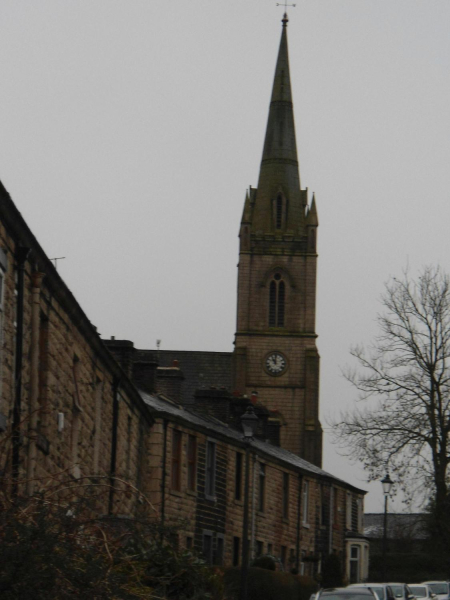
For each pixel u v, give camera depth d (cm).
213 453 5328
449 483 5653
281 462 6281
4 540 1348
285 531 6306
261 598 4425
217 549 5341
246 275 13662
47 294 2517
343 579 6731
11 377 2186
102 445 3444
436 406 5747
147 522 1595
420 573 9150
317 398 13262
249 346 13425
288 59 14925
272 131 14362
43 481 2281
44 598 1339
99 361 3344
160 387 6003
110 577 1429
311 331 13500
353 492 8012
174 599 1925
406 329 5891
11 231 2161
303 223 13912
